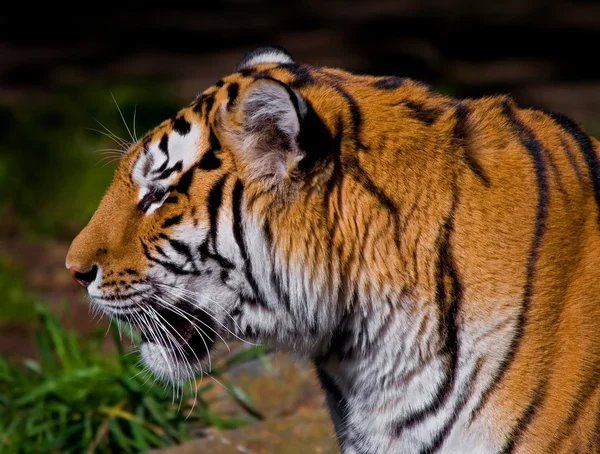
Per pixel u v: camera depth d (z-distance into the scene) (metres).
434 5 31.16
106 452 9.04
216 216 5.94
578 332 5.77
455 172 5.89
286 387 9.55
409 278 5.82
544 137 6.12
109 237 6.19
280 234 5.83
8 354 12.04
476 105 6.22
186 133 6.03
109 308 6.27
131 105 19.72
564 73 24.67
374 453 6.19
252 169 5.82
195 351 6.49
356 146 5.83
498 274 5.78
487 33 28.08
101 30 29.20
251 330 6.22
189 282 6.12
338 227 5.82
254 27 29.19
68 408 9.38
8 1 32.28
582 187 6.00
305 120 5.60
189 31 28.92
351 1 32.25
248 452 8.14
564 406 5.68
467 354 5.79
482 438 5.78
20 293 13.56
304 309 5.98
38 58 26.27
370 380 6.09
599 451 5.73
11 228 16.30
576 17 29.70
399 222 5.82
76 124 18.95
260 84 5.62
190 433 9.20
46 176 17.14
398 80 6.23
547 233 5.84
